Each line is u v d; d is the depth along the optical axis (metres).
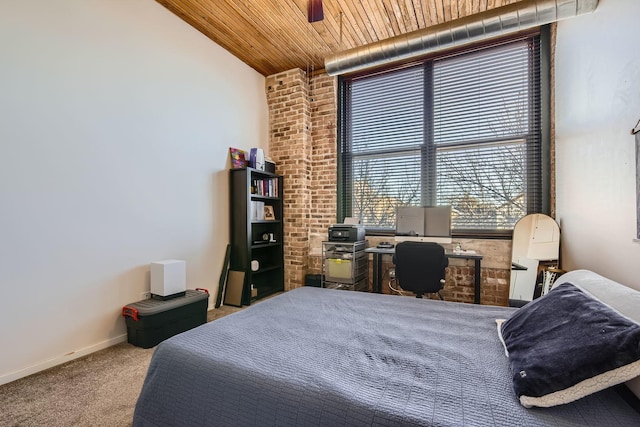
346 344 1.29
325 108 4.24
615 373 0.83
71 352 2.21
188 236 3.14
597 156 2.13
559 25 2.96
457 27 2.55
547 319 1.19
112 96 2.49
